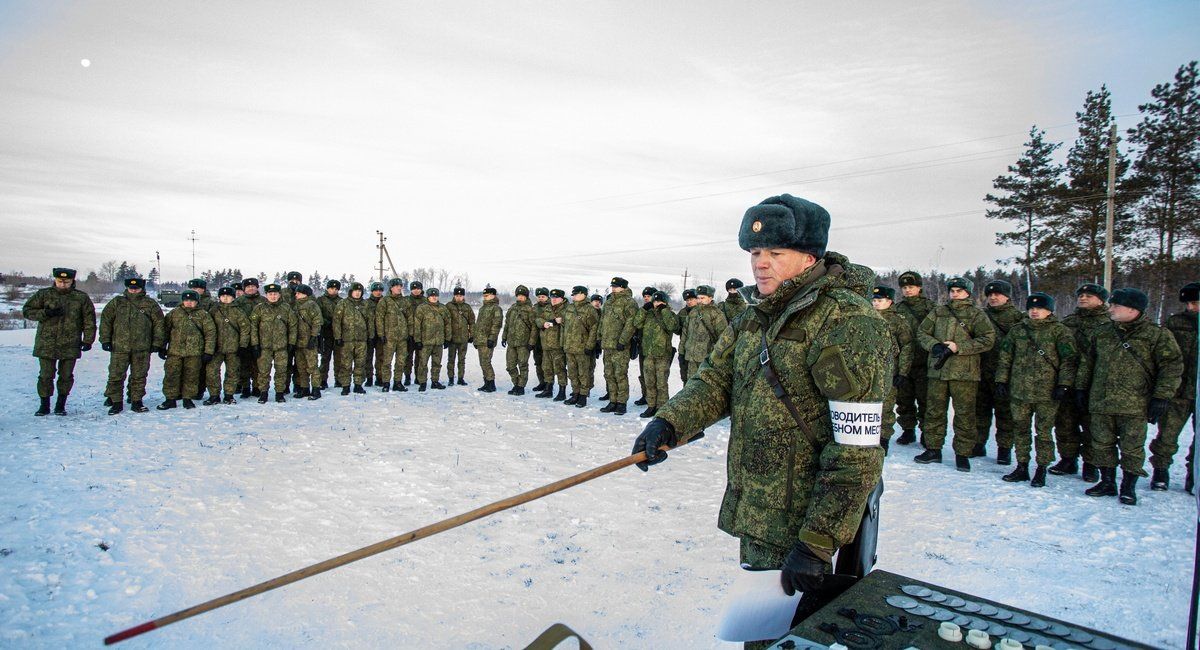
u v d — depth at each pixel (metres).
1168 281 23.86
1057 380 6.05
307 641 3.07
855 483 1.72
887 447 7.66
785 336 1.93
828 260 2.04
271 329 10.23
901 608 1.57
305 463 6.27
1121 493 5.59
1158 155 23.06
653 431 2.09
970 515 5.07
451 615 3.36
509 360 11.77
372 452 6.77
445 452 6.84
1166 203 23.36
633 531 4.61
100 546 4.08
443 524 1.91
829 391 1.78
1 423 8.11
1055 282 25.80
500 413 9.45
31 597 3.40
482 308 12.17
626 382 9.80
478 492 5.46
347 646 3.04
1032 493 5.80
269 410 9.41
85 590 3.51
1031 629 1.43
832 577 1.88
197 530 4.42
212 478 5.67
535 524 4.72
